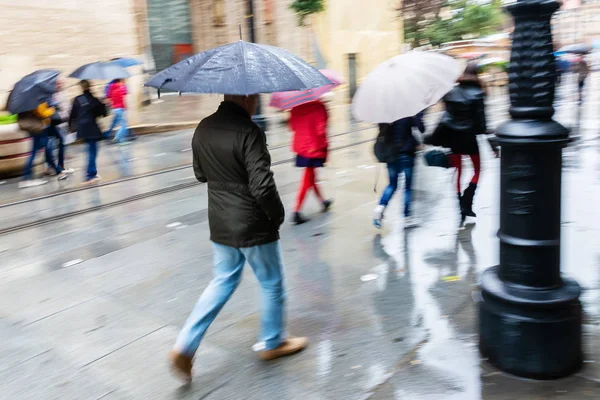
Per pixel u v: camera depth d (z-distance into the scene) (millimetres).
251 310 4473
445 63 5336
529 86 3178
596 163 9180
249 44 3240
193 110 18547
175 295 4852
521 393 3195
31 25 14250
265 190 3156
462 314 4230
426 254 5555
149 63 17656
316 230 6496
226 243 3379
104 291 5000
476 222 6508
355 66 23734
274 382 3455
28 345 4066
